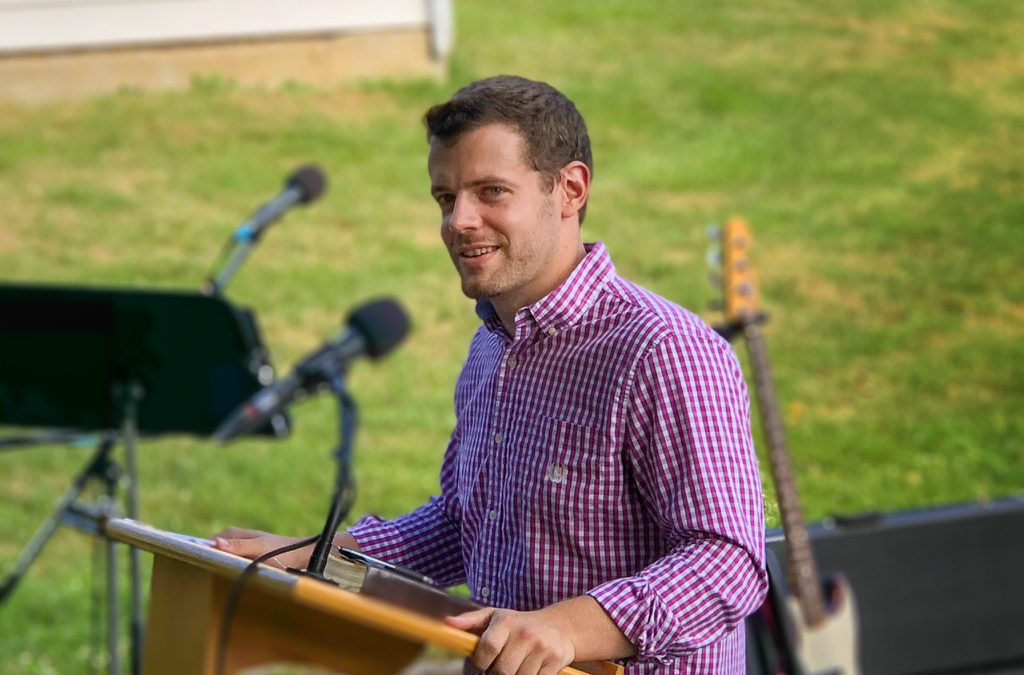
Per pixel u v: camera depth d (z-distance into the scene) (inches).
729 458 239.9
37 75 1374.3
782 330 1079.6
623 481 246.7
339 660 208.5
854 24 1724.9
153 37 1391.5
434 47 1453.0
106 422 497.0
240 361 487.2
